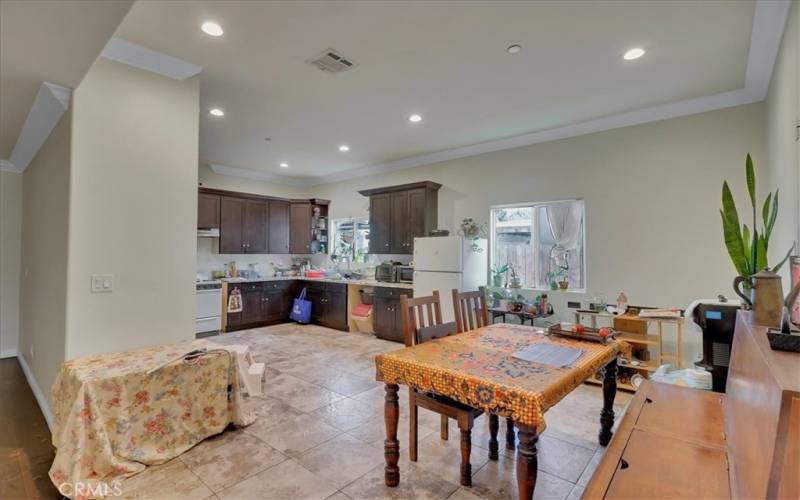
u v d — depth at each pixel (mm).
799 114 2008
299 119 4203
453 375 1772
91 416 2107
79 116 2525
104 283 2621
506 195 4949
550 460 2369
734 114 3488
